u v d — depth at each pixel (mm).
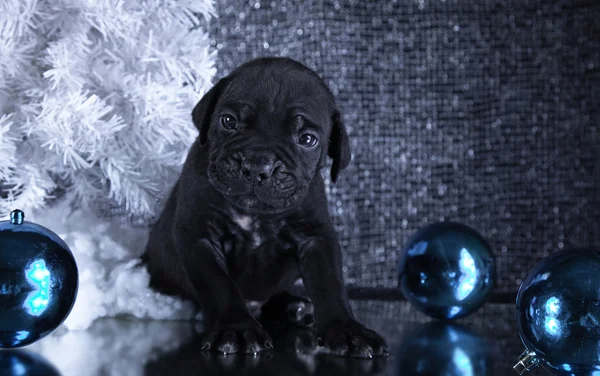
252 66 930
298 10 1333
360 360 862
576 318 778
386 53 1339
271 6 1334
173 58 1086
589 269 789
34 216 1086
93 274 1034
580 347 780
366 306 1185
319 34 1333
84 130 1017
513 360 878
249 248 981
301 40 1333
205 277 938
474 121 1339
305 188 909
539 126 1333
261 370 823
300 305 1031
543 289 792
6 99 1059
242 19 1333
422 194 1345
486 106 1339
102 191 1138
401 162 1344
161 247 1034
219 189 904
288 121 900
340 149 947
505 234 1337
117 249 1084
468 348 923
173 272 1023
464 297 1028
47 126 1008
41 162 1073
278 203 893
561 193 1332
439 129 1343
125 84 1066
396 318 1093
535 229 1335
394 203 1346
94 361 849
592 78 1323
